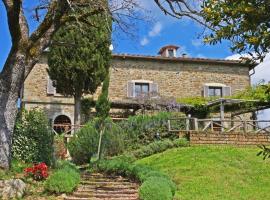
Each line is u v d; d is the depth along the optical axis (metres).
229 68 25.50
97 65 20.91
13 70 10.25
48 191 9.91
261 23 3.06
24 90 22.67
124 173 13.05
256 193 11.13
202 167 13.23
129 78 24.08
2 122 10.13
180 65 24.94
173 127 18.47
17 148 11.70
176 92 24.45
